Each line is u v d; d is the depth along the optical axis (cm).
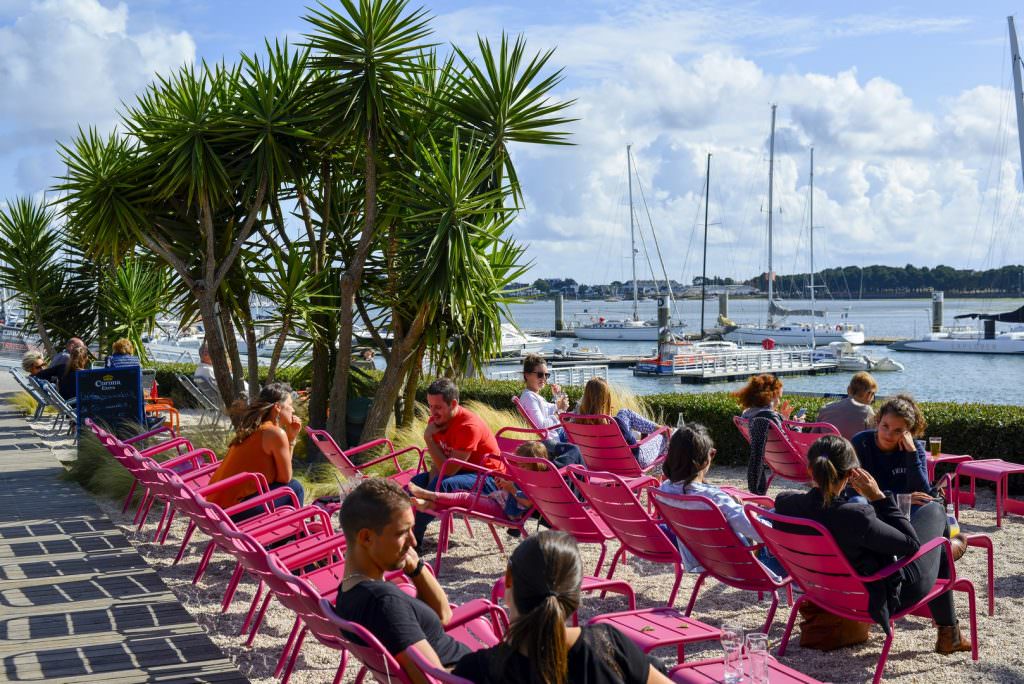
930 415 937
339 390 1072
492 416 1097
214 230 1119
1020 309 6378
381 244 1165
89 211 1074
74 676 444
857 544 421
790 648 492
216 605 577
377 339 1175
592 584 436
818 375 4950
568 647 256
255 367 1126
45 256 1861
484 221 1059
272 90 1037
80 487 973
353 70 1040
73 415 1330
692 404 1108
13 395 2017
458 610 374
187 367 1945
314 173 1137
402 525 333
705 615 552
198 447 983
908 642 498
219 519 463
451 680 278
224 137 1040
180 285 1136
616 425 777
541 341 7956
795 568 452
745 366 4766
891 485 544
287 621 545
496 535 689
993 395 3881
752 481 797
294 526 580
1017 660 467
